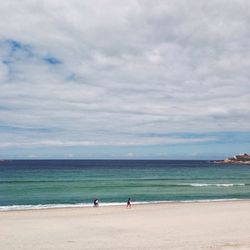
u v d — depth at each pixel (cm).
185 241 1995
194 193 5791
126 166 18900
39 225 2650
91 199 4962
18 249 1811
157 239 2075
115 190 6222
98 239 2089
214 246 1811
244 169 15812
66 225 2653
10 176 9994
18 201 4750
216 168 16825
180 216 3159
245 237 2148
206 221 2866
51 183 7600
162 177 9856
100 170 13888
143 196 5356
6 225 2647
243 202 4334
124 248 1803
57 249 1809
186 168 16538
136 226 2614
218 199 4962
